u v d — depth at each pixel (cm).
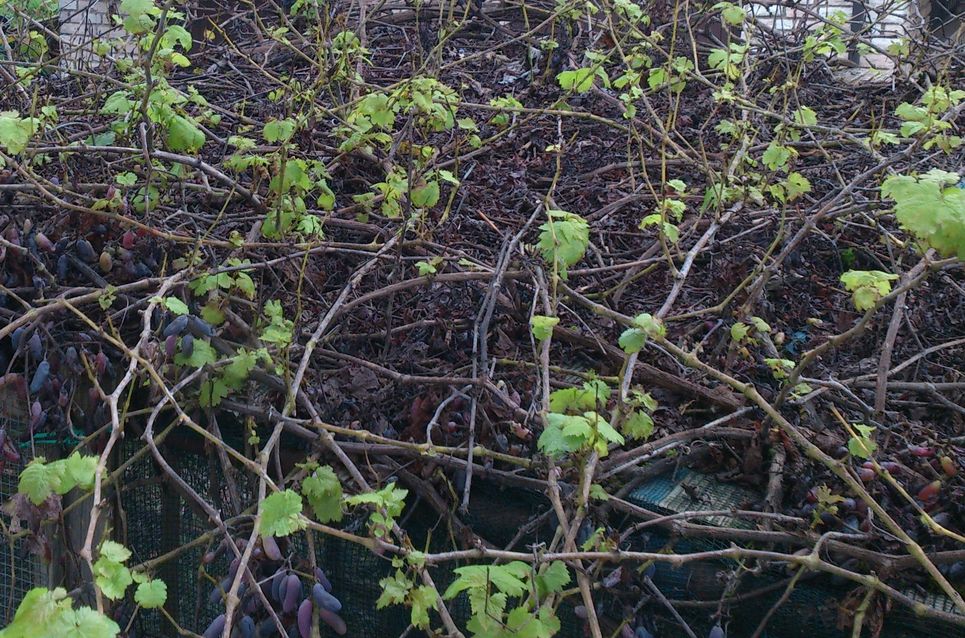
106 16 585
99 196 343
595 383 218
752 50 561
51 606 150
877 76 589
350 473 251
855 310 354
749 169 410
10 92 395
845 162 454
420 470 269
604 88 507
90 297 272
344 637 290
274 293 321
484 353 277
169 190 388
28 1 526
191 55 555
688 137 488
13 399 305
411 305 345
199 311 304
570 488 243
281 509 192
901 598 208
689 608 247
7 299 310
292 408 249
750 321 301
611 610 242
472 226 393
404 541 204
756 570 232
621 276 377
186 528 315
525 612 183
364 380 303
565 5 478
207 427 294
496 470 256
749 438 273
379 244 356
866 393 311
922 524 238
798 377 251
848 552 228
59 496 236
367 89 430
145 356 244
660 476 275
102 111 310
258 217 358
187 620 323
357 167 430
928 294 366
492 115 482
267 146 405
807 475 256
